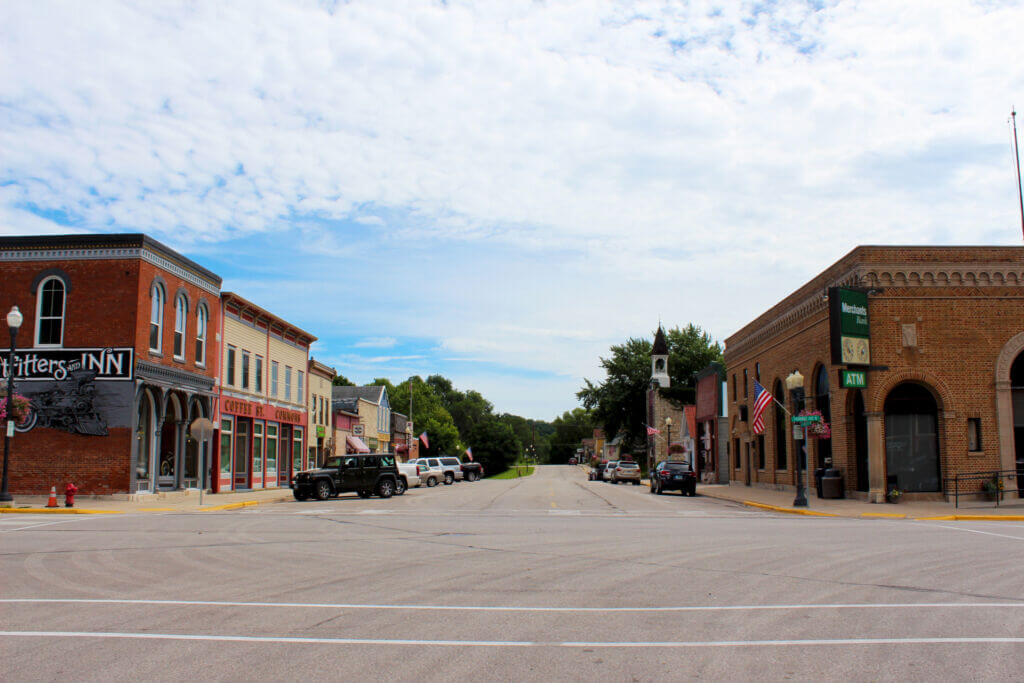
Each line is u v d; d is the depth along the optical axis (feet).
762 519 74.13
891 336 94.84
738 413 158.51
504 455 371.56
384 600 31.86
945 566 41.16
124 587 34.78
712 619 28.19
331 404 187.62
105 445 93.76
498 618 28.37
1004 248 95.61
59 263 96.32
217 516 75.31
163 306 102.89
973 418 93.81
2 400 85.25
